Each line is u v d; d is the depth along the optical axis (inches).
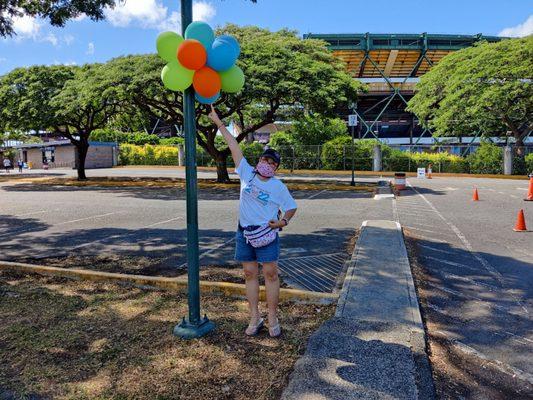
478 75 1088.2
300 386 113.1
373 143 1362.0
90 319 161.2
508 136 1571.1
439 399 113.7
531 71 1030.4
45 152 1940.2
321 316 163.6
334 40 1972.2
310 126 1491.1
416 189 765.3
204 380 117.4
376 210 480.4
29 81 936.9
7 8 334.3
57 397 110.3
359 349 133.5
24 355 132.6
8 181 1023.0
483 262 254.1
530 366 133.3
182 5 142.6
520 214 354.0
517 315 174.1
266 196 136.4
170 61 141.4
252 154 1401.3
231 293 189.0
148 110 896.9
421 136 2144.4
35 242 315.6
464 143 1825.8
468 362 134.8
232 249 286.0
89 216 447.5
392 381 115.4
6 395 111.4
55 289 198.2
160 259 259.4
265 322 157.2
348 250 281.3
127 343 140.2
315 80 738.8
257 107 1133.1
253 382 116.4
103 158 1764.3
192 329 144.4
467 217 428.1
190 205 141.9
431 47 1978.3
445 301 189.0
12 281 211.2
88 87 753.6
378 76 2338.8
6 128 1058.7
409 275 212.4
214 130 900.6
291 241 310.0
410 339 141.5
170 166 1700.3
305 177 1120.2
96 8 342.3
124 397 109.7
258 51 772.6
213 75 138.9
